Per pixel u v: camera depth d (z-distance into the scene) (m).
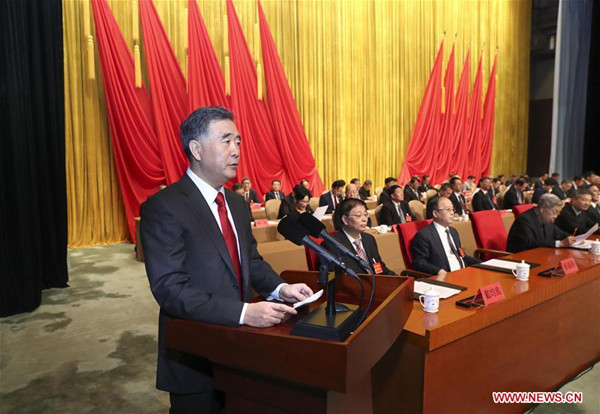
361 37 10.14
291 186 9.25
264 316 1.14
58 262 4.90
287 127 9.11
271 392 1.19
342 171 10.06
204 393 1.45
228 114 1.41
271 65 8.86
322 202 6.96
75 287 4.95
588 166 13.84
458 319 1.81
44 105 4.96
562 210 4.84
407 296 1.39
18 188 4.09
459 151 12.03
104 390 2.66
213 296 1.22
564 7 13.30
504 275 2.59
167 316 1.42
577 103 13.93
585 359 2.80
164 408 2.46
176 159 7.86
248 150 8.69
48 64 4.96
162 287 1.27
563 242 3.48
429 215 5.31
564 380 2.62
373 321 1.08
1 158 4.01
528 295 2.19
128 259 6.36
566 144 13.82
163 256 1.30
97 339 3.45
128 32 7.49
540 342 2.36
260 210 6.57
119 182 7.54
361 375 0.99
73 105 7.12
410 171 11.02
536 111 14.95
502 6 12.81
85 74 7.20
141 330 3.64
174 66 7.80
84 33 7.08
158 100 7.64
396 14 10.64
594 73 13.55
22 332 3.61
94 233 7.45
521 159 14.03
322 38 9.60
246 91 8.59
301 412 1.13
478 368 1.96
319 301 1.48
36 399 2.55
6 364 3.02
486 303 2.00
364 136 10.41
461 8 11.83
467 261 3.50
